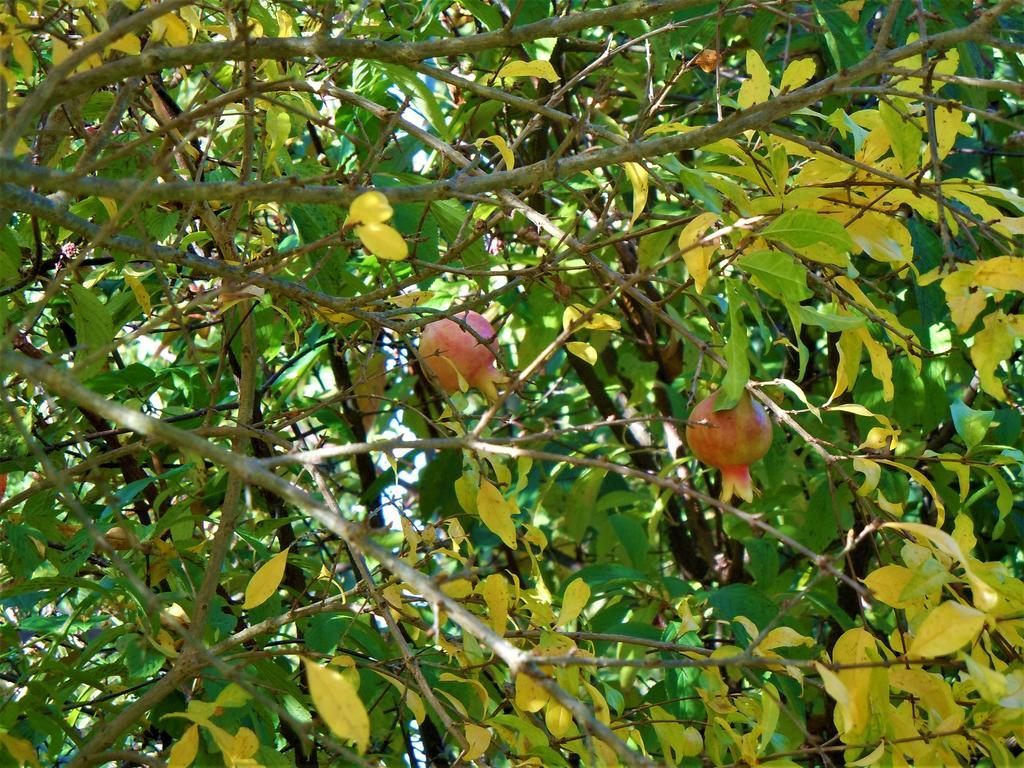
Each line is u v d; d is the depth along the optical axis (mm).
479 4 2105
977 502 2680
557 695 953
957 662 1191
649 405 3191
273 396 2715
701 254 1348
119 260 1859
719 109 1686
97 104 2018
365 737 951
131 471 2201
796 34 2861
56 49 1477
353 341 2041
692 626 1837
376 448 1157
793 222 1387
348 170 2674
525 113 2836
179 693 1919
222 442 2398
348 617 1790
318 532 2734
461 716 1565
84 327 1719
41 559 1994
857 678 1271
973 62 2330
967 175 2613
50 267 2006
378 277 2514
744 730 1776
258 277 1500
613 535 3055
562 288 1752
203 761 1621
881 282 2473
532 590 1846
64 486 1103
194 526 2260
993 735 1333
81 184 1205
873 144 1635
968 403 2443
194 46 1389
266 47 1416
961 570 1503
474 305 1646
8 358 1042
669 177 2615
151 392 2383
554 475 2770
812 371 3100
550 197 2771
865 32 2354
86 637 2275
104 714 2023
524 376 1245
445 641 1612
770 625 1222
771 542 2516
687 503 3094
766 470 2611
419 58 1473
